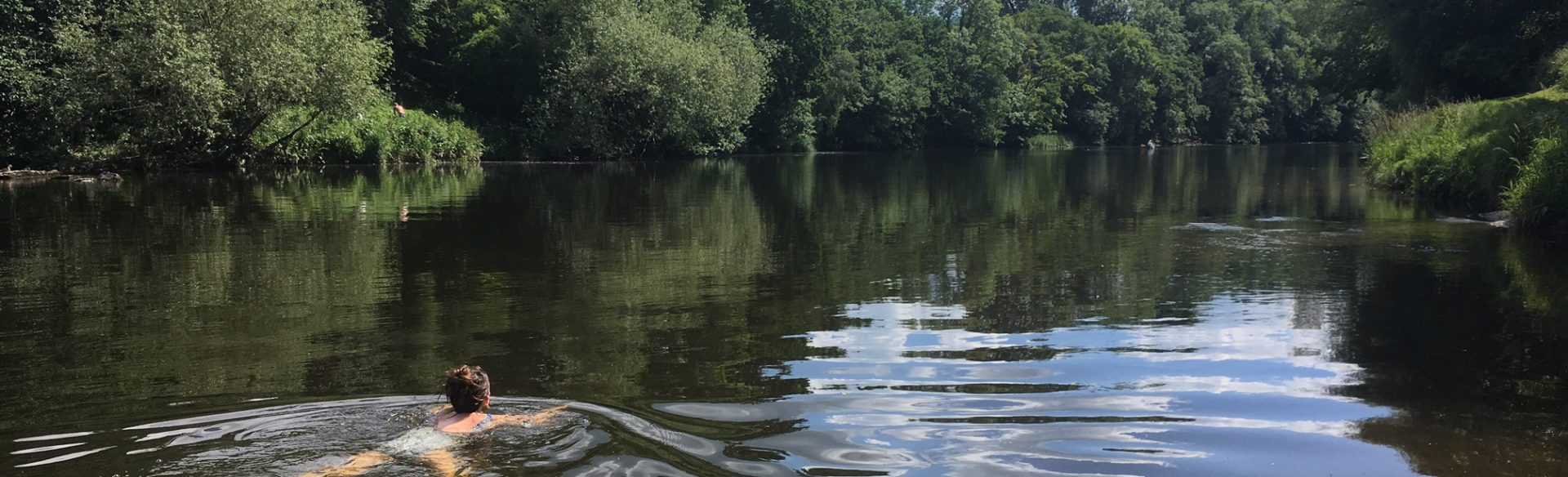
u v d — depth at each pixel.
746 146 51.94
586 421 5.16
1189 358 6.77
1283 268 11.02
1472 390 5.96
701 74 39.28
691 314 8.33
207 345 7.08
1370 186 24.36
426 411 5.36
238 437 4.89
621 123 39.72
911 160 43.62
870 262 11.47
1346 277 10.35
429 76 45.47
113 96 24.86
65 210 16.53
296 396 5.71
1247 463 4.66
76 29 24.50
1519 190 14.78
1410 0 31.89
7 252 11.74
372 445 4.74
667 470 4.44
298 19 26.28
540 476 4.31
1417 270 10.73
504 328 7.70
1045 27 82.50
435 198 19.75
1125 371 6.39
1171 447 4.88
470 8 44.84
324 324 7.84
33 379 6.12
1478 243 13.06
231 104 25.72
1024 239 13.76
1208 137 84.69
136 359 6.65
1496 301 8.84
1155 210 18.28
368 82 28.20
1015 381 6.12
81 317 8.09
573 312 8.38
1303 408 5.57
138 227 14.25
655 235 13.92
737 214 17.12
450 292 9.32
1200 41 88.19
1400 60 33.25
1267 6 90.56
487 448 4.68
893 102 60.06
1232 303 8.87
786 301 8.98
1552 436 5.07
